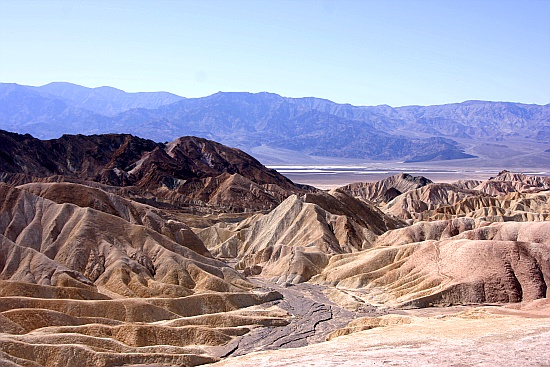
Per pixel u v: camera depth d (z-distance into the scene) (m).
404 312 123.81
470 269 132.12
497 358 66.19
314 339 107.56
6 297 105.25
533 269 127.06
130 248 142.62
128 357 84.19
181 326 107.69
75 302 109.62
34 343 85.19
